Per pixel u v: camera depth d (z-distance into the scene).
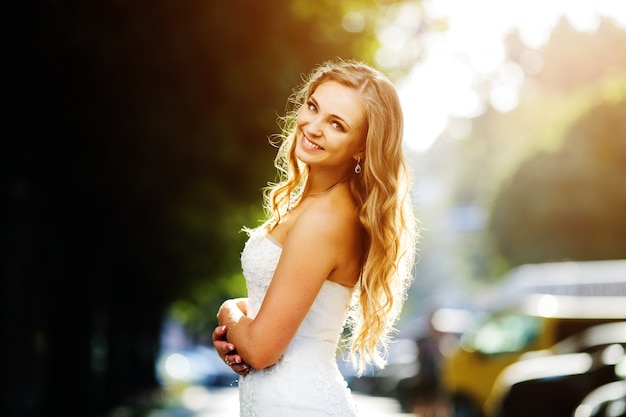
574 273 23.05
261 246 4.69
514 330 18.92
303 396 4.57
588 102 55.88
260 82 18.61
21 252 22.19
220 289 44.34
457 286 114.94
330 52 20.56
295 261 4.47
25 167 20.34
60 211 23.95
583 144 55.56
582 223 55.84
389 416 26.44
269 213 5.11
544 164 57.25
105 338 33.19
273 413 4.57
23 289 22.52
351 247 4.60
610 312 18.27
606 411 11.67
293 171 5.09
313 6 20.17
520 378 14.48
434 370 24.09
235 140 19.39
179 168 20.11
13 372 22.44
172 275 36.78
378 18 22.39
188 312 53.69
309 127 4.61
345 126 4.57
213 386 61.75
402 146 4.66
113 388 37.50
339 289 4.64
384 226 4.59
